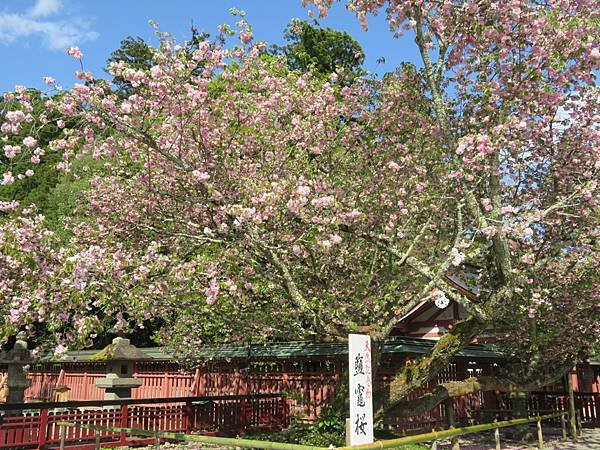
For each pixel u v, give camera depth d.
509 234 8.77
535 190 9.90
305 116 9.84
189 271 7.93
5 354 11.41
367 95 9.90
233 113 9.01
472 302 8.54
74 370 19.80
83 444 9.82
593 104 8.84
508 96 8.02
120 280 7.40
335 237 7.55
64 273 6.82
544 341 10.92
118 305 7.83
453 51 8.80
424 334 16.36
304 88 9.64
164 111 7.83
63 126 7.18
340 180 9.45
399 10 8.22
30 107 6.87
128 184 10.20
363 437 5.52
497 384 10.71
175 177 8.60
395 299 9.23
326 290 8.96
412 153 9.80
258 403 12.76
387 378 12.24
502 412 14.27
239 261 8.77
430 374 9.24
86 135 7.23
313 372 13.41
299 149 9.84
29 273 6.94
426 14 8.54
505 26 7.96
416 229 10.03
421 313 16.48
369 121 9.80
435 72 8.63
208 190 7.43
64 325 7.63
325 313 8.20
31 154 7.27
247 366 14.64
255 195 7.49
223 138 8.95
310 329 9.23
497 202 8.20
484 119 8.09
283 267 7.91
